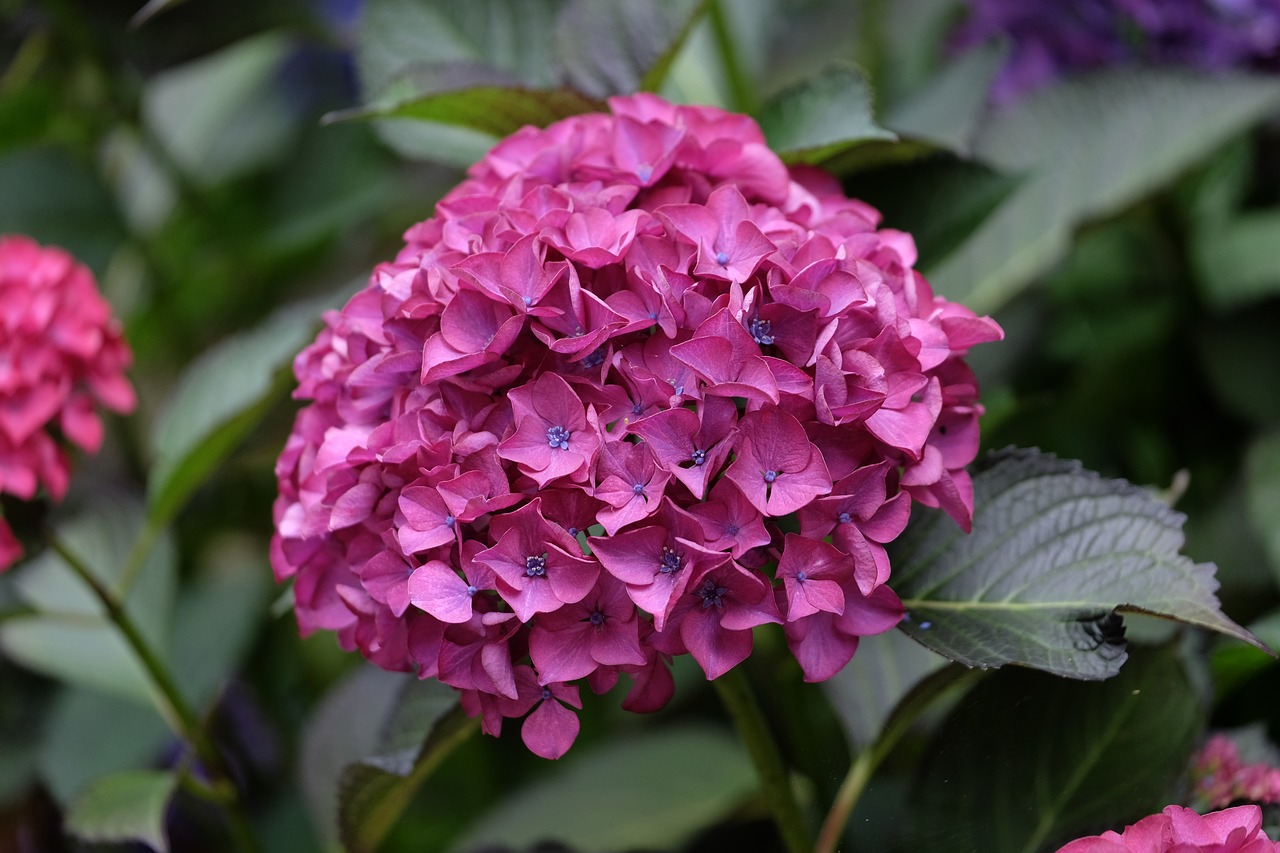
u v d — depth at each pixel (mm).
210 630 1432
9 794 1461
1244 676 1188
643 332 1067
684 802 1309
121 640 1359
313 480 1092
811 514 1052
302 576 1106
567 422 1054
